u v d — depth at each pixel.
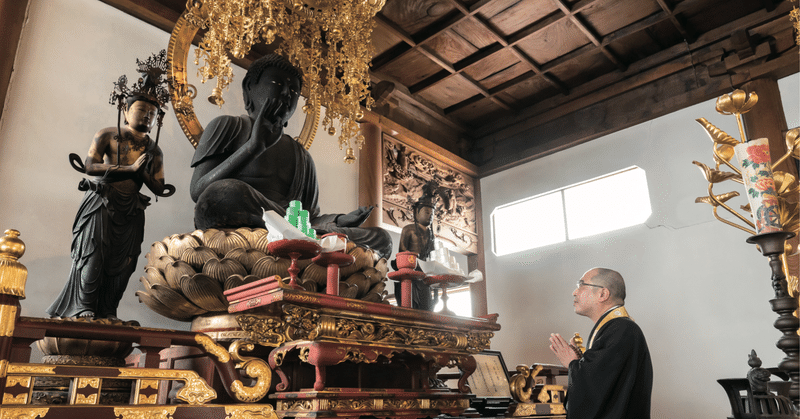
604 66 8.22
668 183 7.52
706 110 7.43
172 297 3.48
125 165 3.92
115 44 5.47
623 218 7.91
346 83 5.39
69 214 4.84
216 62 4.34
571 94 8.72
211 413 2.54
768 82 6.93
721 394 6.50
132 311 5.00
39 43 4.94
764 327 6.37
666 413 6.84
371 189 7.49
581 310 3.49
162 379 2.55
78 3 5.30
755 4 6.97
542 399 4.20
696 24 7.35
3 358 2.17
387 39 7.62
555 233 8.57
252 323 2.43
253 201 3.84
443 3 7.01
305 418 2.43
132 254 3.71
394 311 2.70
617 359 3.02
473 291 9.08
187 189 5.66
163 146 5.55
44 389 3.03
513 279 8.77
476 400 3.92
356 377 3.18
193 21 4.58
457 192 9.20
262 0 4.41
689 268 7.07
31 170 4.68
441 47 7.81
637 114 8.02
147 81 4.18
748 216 6.77
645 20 7.27
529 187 9.00
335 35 5.34
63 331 2.41
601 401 2.98
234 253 3.33
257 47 6.54
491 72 8.34
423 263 3.18
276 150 4.69
